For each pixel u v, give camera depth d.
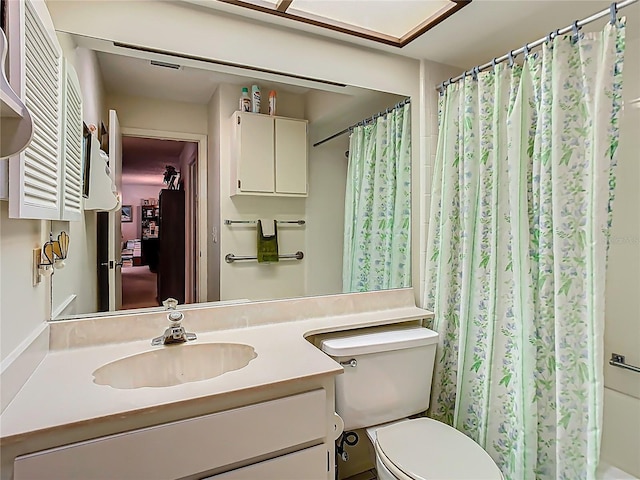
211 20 1.42
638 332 1.70
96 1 1.25
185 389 0.93
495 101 1.58
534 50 1.72
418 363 1.62
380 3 1.44
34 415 0.79
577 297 1.31
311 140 1.76
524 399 1.44
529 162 1.49
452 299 1.78
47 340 1.15
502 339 1.55
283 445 1.01
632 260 1.73
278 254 1.70
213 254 1.56
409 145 1.92
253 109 1.63
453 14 1.48
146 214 1.44
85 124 1.33
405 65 1.87
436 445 1.35
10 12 0.68
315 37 1.63
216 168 1.58
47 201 0.90
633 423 1.66
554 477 1.40
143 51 1.34
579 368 1.31
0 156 0.63
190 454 0.89
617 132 1.24
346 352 1.46
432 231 1.84
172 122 1.49
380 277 1.88
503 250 1.55
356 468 1.86
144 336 1.33
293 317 1.63
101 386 0.95
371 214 1.89
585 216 1.30
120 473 0.82
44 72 0.87
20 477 0.74
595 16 1.28
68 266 1.28
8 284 0.83
